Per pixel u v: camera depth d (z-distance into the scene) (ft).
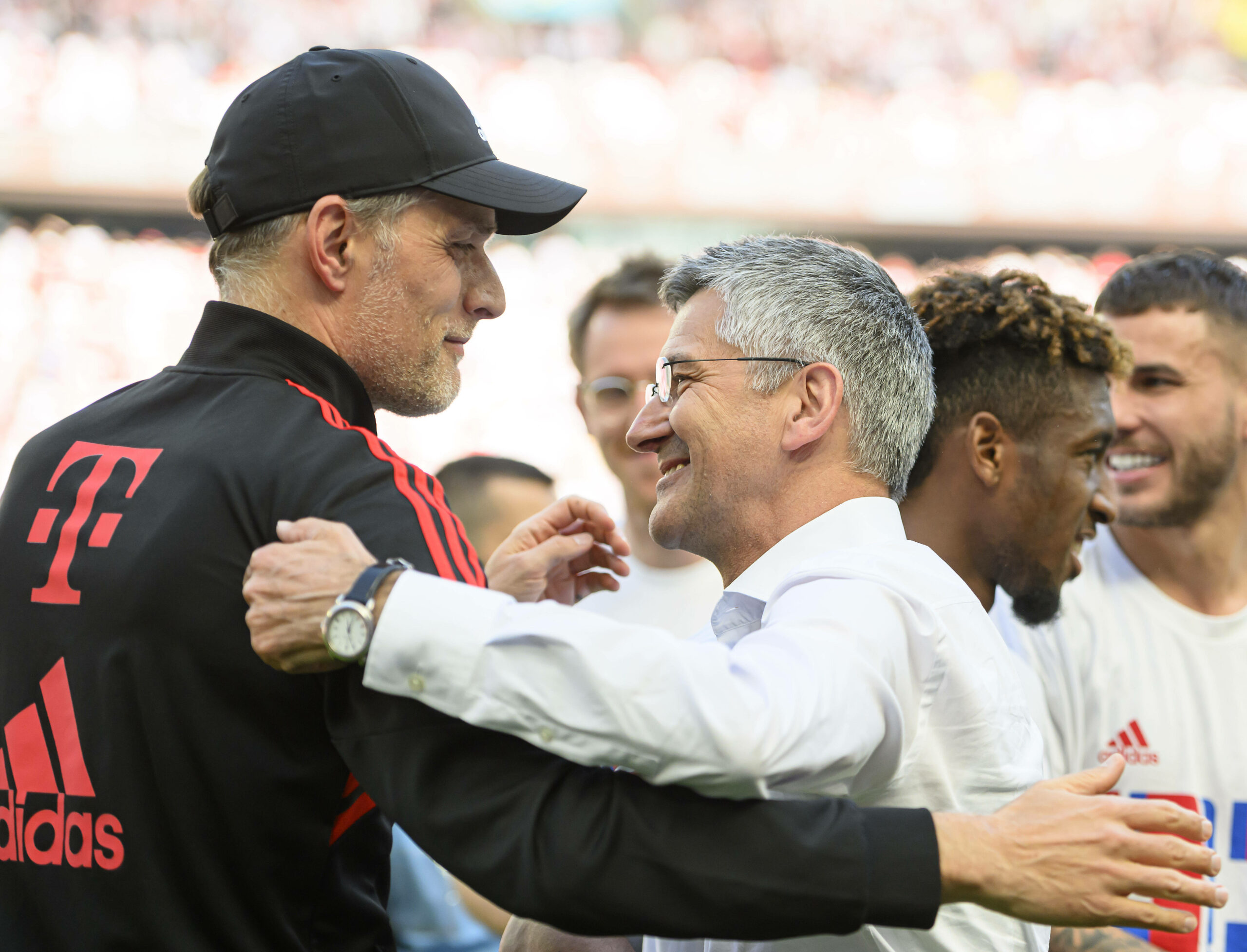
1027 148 112.57
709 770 11.20
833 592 13.52
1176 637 23.84
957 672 13.98
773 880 11.28
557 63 118.62
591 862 11.26
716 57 127.95
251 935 12.55
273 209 14.19
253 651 12.55
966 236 112.06
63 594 13.03
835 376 15.48
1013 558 19.99
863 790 13.65
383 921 13.82
